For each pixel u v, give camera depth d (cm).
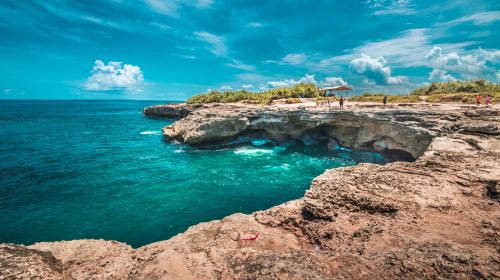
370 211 893
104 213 1770
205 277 586
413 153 2533
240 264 603
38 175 2488
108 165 2881
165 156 3328
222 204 1933
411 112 2577
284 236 845
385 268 545
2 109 12925
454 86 5091
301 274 528
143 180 2408
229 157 3284
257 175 2581
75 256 743
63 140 4262
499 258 558
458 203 888
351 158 3198
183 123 4162
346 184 1036
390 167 1219
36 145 3803
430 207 868
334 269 546
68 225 1622
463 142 1612
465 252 583
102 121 7550
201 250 723
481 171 1095
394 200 909
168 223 1666
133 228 1603
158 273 609
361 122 3042
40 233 1538
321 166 2892
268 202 1977
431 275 513
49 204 1888
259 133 4000
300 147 3775
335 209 907
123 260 705
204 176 2538
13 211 1773
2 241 1457
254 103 5734
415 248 619
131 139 4475
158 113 8619
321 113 3316
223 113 3747
